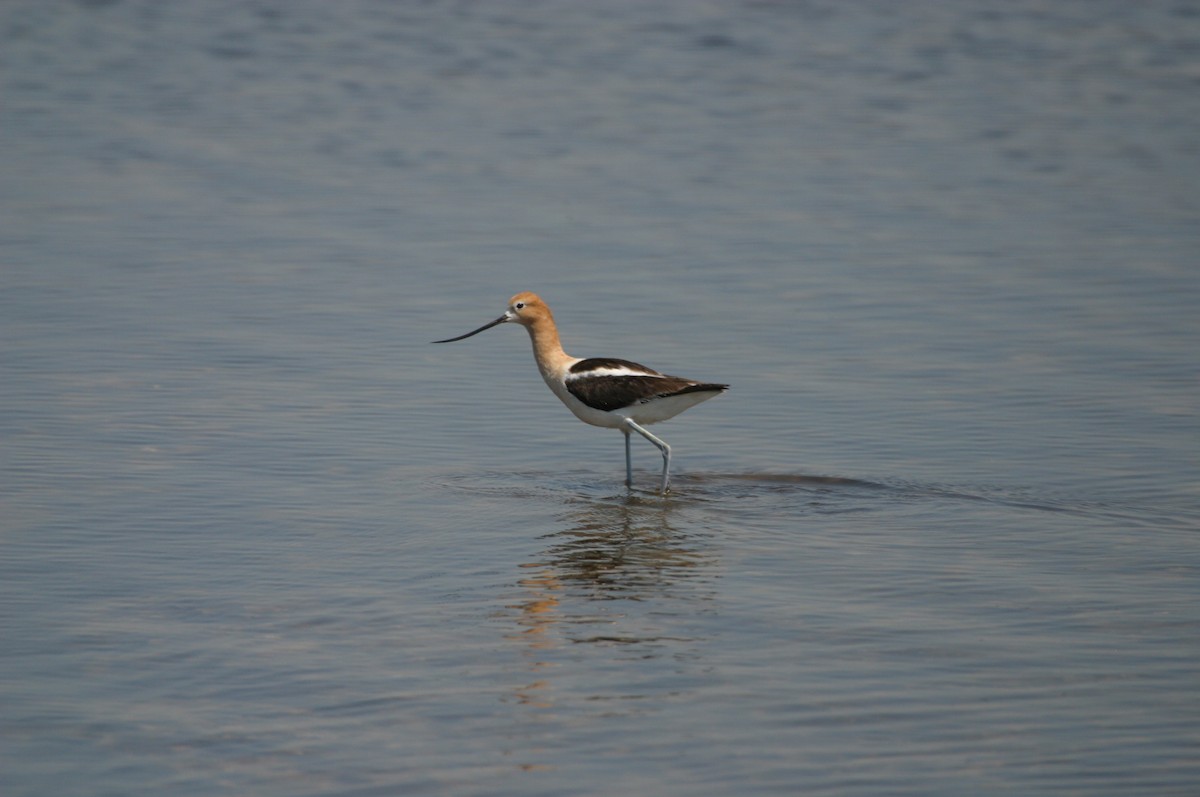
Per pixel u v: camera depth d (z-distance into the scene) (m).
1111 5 48.44
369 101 35.84
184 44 42.66
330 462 14.27
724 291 20.97
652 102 35.81
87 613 10.47
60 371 16.94
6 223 24.19
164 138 31.39
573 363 14.39
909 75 38.94
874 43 43.12
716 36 44.12
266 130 32.50
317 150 30.69
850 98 36.25
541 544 12.21
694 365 17.70
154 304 19.89
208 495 13.19
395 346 18.39
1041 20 46.22
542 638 10.15
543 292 20.86
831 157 30.28
